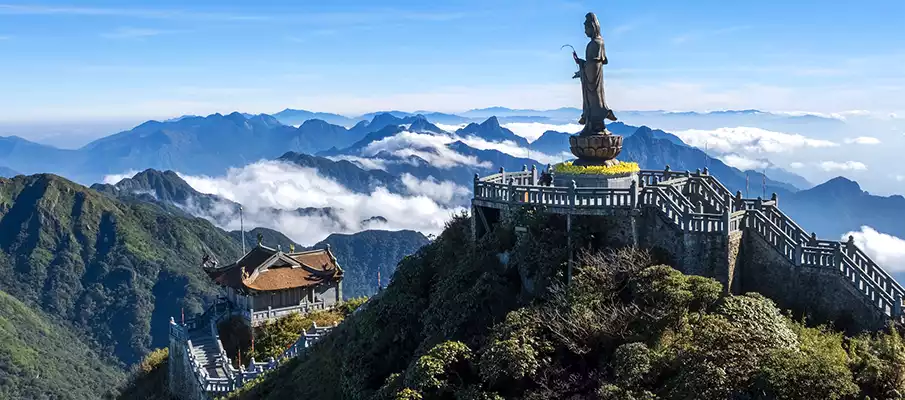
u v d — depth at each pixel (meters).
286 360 56.03
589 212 42.28
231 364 64.81
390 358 44.84
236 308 75.50
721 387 29.50
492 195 47.03
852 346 33.53
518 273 43.72
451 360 36.09
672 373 31.70
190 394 64.81
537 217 43.19
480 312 41.91
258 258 77.69
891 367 30.62
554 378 34.56
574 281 38.88
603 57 48.03
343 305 77.62
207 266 83.06
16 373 167.38
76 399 168.25
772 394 28.61
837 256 37.84
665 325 34.47
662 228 41.06
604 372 33.78
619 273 39.06
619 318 35.78
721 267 39.28
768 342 31.69
